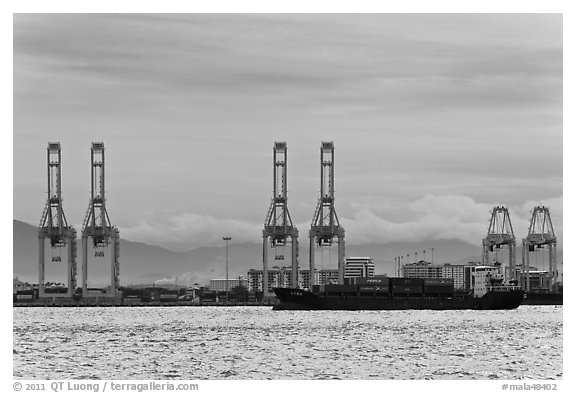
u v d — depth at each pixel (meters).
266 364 177.12
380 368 172.12
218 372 166.75
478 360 185.00
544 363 180.50
